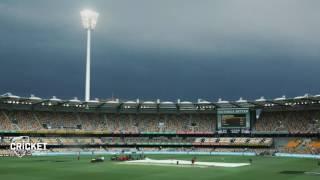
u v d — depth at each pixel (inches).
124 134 6023.6
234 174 2726.4
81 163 3668.8
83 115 6156.5
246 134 5821.9
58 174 2721.5
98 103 5885.8
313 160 4212.6
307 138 5462.6
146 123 6274.6
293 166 3405.5
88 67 5910.4
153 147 5984.3
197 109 6382.9
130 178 2487.7
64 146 5506.9
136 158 4325.8
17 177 2554.1
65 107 6072.8
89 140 5787.4
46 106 5935.0
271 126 5757.9
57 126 5718.5
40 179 2453.2
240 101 5669.3
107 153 5452.8
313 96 5002.5
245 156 4977.9
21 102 5531.5
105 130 5959.6
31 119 5644.7
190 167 3253.0
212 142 5866.1
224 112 5876.0
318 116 5585.6
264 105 5890.8
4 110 5590.6
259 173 2805.1
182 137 6107.3
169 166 3336.6
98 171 2910.9
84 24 5880.9
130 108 6368.1
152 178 2482.8
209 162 3838.6
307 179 2459.4
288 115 5866.1
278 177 2564.0
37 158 4392.2
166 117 6402.6
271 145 5585.6
